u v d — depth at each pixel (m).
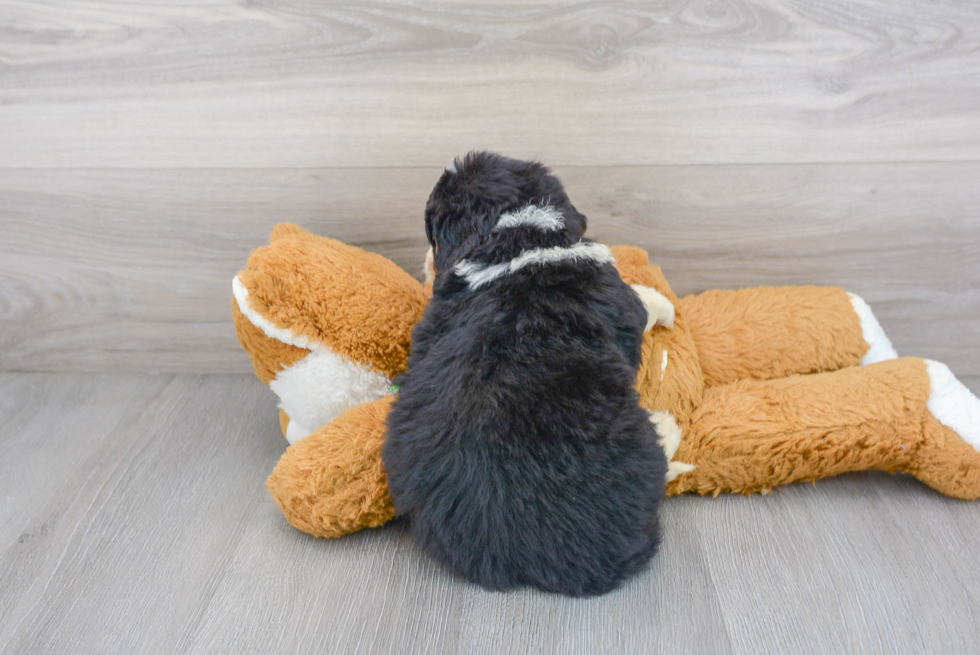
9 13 1.21
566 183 1.32
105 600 0.94
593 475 0.87
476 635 0.88
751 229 1.36
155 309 1.46
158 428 1.33
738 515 1.08
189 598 0.94
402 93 1.26
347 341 1.12
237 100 1.27
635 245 1.38
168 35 1.22
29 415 1.37
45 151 1.32
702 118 1.27
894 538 1.03
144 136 1.30
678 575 0.96
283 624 0.90
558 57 1.22
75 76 1.25
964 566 0.98
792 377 1.18
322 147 1.30
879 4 1.18
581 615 0.90
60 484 1.17
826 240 1.36
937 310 1.42
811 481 1.14
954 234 1.34
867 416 1.06
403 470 0.94
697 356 1.19
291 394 1.15
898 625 0.89
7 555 1.02
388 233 1.38
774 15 1.19
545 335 0.90
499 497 0.87
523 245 0.95
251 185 1.34
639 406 0.96
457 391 0.90
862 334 1.27
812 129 1.27
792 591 0.94
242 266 1.42
